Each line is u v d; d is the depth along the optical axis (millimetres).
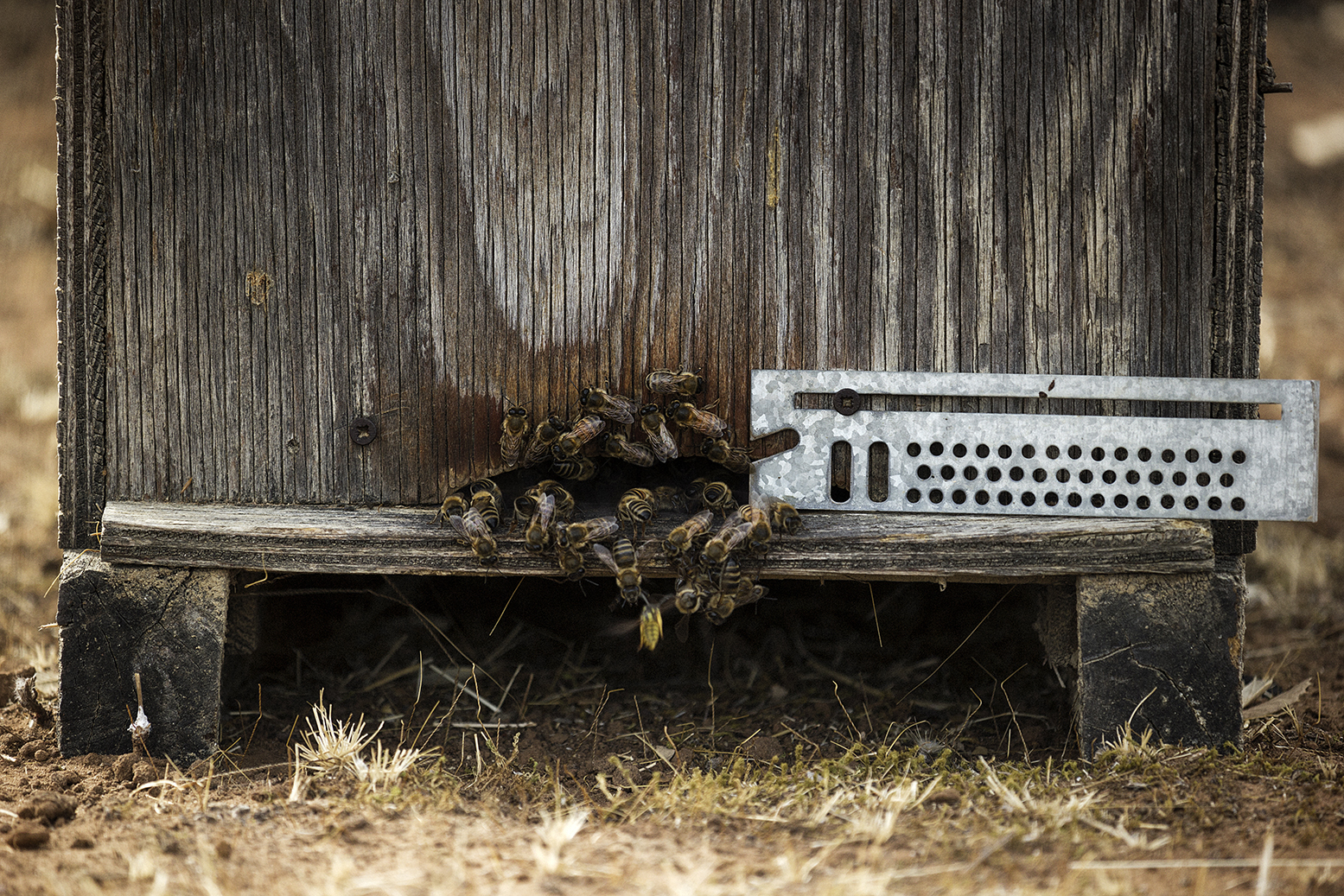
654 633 3273
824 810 3055
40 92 16562
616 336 3555
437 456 3588
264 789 3238
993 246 3504
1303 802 3090
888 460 3520
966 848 2857
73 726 3432
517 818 3129
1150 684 3430
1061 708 3934
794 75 3473
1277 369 9539
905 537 3395
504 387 3568
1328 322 10969
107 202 3473
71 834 2941
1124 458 3455
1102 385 3473
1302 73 18547
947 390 3510
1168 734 3426
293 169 3479
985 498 3498
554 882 2686
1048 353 3521
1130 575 3422
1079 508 3471
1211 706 3416
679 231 3523
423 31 3445
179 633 3434
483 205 3510
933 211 3502
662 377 3488
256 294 3518
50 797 3074
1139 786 3203
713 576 3346
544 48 3465
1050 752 3658
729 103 3482
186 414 3555
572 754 3703
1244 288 3480
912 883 2684
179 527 3381
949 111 3469
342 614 4738
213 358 3541
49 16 18453
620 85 3479
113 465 3562
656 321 3555
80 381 3521
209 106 3449
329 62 3445
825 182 3502
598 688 4273
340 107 3461
